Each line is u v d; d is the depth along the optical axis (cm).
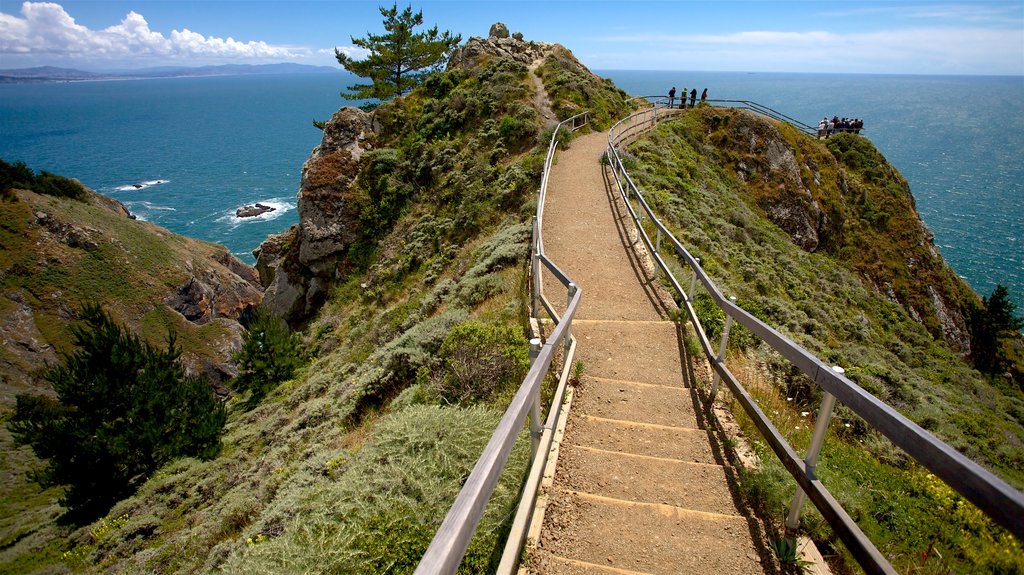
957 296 3089
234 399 2375
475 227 1977
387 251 2411
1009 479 766
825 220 2920
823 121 3731
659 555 355
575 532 377
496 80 3000
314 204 2670
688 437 514
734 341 789
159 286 4731
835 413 645
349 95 4000
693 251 1366
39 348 4072
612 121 3005
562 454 482
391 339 1417
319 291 2741
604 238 1302
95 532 1302
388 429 546
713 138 3009
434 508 429
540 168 2016
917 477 452
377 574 379
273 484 889
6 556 1401
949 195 14988
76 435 1614
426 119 2912
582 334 784
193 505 1205
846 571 344
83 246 4628
